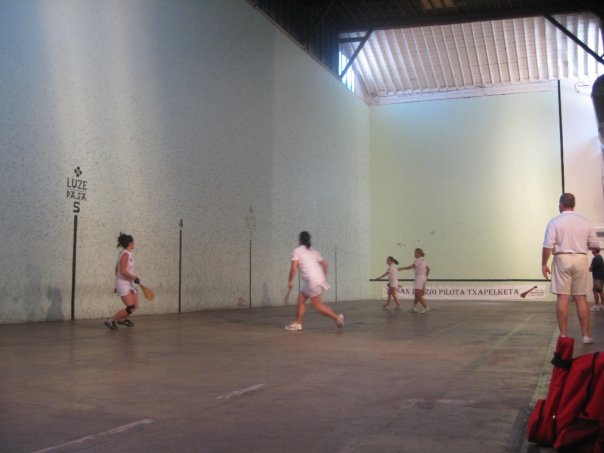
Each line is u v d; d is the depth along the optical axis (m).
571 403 2.82
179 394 4.23
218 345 7.21
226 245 15.65
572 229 6.72
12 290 9.76
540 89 25.19
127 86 12.34
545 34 23.39
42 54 10.40
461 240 26.05
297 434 3.19
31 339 7.72
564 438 2.79
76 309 10.96
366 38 23.52
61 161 10.71
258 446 2.98
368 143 27.47
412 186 26.86
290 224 19.33
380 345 7.28
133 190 12.42
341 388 4.45
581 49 23.64
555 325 10.61
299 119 20.22
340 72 24.52
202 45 14.91
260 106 17.62
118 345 7.14
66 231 10.78
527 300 24.97
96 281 11.41
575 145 24.66
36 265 10.18
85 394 4.23
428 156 26.70
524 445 2.97
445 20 22.34
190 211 14.22
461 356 6.25
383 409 3.77
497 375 5.03
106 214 11.70
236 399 4.07
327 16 22.73
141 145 12.69
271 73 18.34
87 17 11.41
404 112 27.12
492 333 8.97
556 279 6.77
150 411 3.72
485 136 25.91
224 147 15.70
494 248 25.58
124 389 4.41
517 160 25.44
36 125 10.24
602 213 24.14
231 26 16.23
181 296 13.83
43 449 2.91
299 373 5.13
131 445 2.99
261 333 8.83
